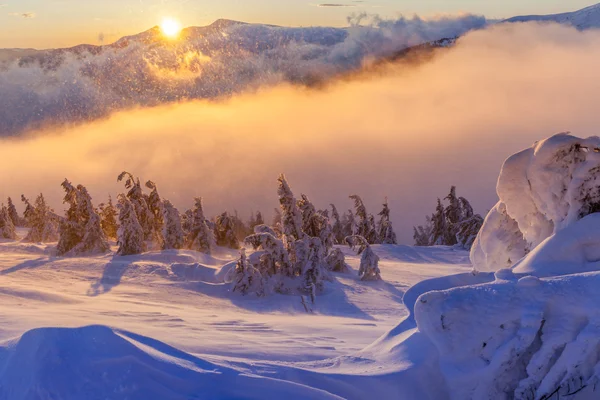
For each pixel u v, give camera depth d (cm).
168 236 3344
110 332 560
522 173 1071
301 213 2989
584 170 978
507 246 1180
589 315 643
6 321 1032
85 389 520
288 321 1628
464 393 652
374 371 657
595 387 630
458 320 672
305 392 548
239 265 2294
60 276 2503
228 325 1387
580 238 825
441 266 3244
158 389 529
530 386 647
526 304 667
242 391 540
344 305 2183
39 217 4078
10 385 536
